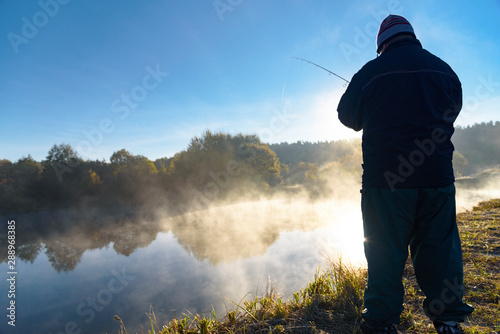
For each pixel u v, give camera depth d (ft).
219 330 6.84
